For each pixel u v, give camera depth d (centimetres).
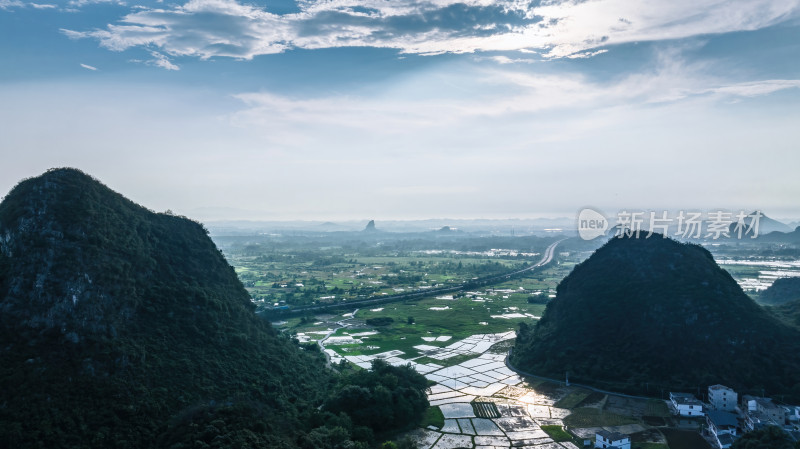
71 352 10356
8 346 9950
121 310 11869
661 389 15338
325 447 10888
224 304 14700
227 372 12519
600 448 12175
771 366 15175
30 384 9538
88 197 13012
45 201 12162
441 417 14362
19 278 10781
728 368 15338
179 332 12631
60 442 8994
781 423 12550
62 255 11344
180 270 14625
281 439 10406
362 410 13125
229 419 10231
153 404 10388
